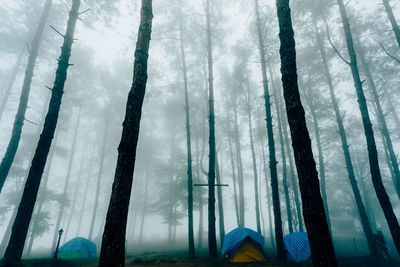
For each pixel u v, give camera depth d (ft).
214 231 33.63
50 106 25.80
